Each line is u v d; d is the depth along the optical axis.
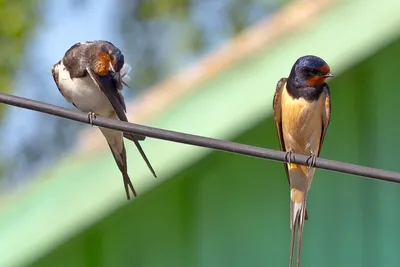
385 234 14.46
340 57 14.23
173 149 14.55
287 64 14.38
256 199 14.52
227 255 14.55
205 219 14.62
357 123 14.42
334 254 14.53
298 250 12.21
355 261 14.51
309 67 12.24
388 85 14.32
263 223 14.50
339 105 14.47
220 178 14.59
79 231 14.75
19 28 30.56
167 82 15.77
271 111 14.20
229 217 14.59
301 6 15.10
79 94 13.05
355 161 14.41
